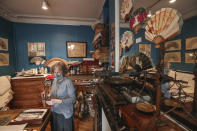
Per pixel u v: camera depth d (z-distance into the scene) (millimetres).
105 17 2152
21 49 3172
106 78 1031
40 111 1191
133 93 699
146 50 702
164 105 538
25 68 3229
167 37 502
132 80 846
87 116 2281
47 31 3260
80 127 1951
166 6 521
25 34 3158
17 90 2607
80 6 2559
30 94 2646
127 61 1011
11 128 908
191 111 427
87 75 2975
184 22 440
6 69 2807
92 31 3477
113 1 1472
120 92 788
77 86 2500
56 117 1422
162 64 520
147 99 651
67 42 3365
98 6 2562
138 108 571
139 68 781
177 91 492
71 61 3174
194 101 415
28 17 3053
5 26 2803
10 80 2562
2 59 2686
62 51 3375
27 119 1017
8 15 2852
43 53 3271
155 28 575
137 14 827
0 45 2635
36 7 2604
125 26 1109
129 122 589
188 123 437
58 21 3273
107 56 1894
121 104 638
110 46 1714
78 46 3438
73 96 1392
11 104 2605
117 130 649
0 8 2520
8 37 2900
